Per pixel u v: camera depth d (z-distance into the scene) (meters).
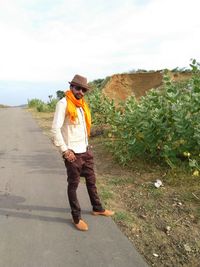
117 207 5.28
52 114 26.28
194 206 5.14
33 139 12.01
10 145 10.77
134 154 7.30
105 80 19.62
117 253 3.98
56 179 6.74
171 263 3.82
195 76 7.11
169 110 6.66
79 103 4.49
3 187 6.27
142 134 6.95
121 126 7.75
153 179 6.30
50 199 5.64
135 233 4.47
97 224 4.70
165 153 6.41
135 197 5.60
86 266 3.72
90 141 10.27
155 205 5.26
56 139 4.39
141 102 7.96
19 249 4.06
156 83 17.53
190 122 6.34
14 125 17.22
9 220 4.85
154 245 4.18
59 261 3.81
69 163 4.50
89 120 4.69
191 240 4.27
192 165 5.77
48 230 4.54
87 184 4.88
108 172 6.98
